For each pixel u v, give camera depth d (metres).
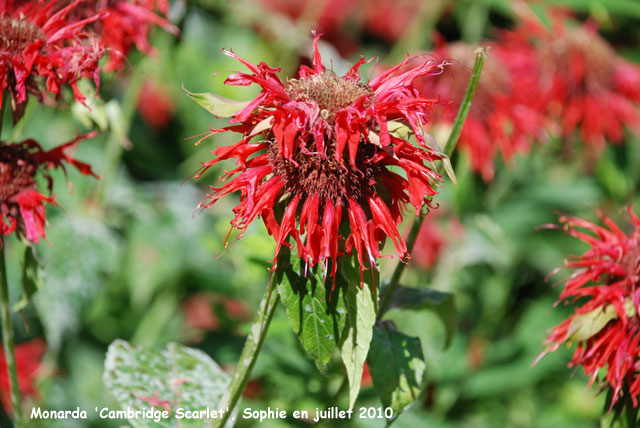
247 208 0.64
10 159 0.68
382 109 0.64
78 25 0.69
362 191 0.65
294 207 0.64
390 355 0.68
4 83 0.67
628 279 0.68
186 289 0.91
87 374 0.89
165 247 0.85
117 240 0.82
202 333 0.89
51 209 0.82
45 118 0.87
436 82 0.84
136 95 0.82
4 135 0.85
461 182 0.86
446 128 0.84
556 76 0.90
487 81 0.85
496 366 0.90
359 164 0.64
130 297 0.91
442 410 0.86
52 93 0.71
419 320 0.86
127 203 0.85
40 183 0.71
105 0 0.73
